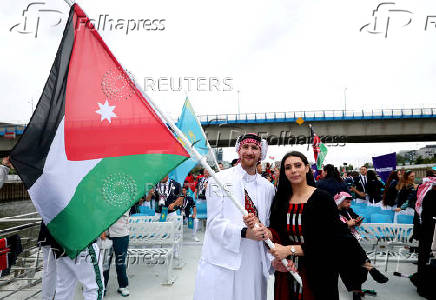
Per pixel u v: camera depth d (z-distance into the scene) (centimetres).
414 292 409
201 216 777
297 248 213
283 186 234
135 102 239
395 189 663
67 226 223
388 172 824
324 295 207
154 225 459
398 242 491
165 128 240
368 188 834
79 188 225
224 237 224
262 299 243
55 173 222
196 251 621
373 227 488
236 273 231
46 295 321
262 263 234
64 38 230
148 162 233
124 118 236
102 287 306
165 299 390
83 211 225
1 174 383
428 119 2897
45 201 221
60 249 283
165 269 502
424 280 391
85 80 232
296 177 220
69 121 228
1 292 382
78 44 232
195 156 212
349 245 209
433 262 385
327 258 209
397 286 430
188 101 494
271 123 2839
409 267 502
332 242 208
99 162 229
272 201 250
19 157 214
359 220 416
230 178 244
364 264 211
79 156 227
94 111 232
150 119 239
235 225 225
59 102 227
